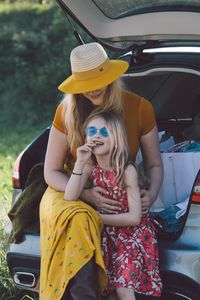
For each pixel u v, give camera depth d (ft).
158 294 14.39
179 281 14.42
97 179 14.64
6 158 35.73
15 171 16.81
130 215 14.40
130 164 14.46
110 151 14.37
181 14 16.44
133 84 17.89
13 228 16.07
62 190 14.99
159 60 16.88
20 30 55.77
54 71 50.42
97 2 17.03
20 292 19.33
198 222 14.35
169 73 18.10
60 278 14.11
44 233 14.70
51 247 14.28
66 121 14.90
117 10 17.15
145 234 14.58
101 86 14.32
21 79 51.90
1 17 58.34
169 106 18.78
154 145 15.19
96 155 14.47
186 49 17.39
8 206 22.75
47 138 17.21
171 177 15.94
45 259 14.42
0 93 52.65
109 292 14.48
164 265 14.55
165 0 16.56
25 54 52.85
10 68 53.26
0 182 29.37
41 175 16.28
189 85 18.60
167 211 15.34
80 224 13.99
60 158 15.30
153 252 14.52
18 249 15.93
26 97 51.65
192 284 14.30
